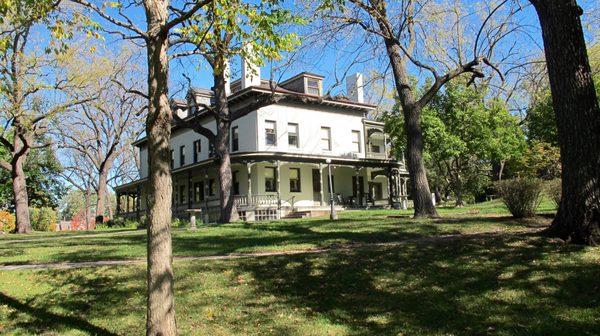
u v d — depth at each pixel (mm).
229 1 6750
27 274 10328
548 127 31516
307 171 33562
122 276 9773
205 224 22453
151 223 5684
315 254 10625
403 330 6430
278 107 31891
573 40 9750
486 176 41312
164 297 5551
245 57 7711
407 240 12203
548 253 8906
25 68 22000
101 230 27188
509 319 6410
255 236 14852
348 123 35281
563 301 6793
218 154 22594
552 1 9906
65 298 8766
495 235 11203
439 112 28609
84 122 42000
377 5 16703
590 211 9328
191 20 7625
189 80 21578
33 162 50438
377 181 38312
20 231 29438
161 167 5777
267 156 29781
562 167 9922
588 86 9672
